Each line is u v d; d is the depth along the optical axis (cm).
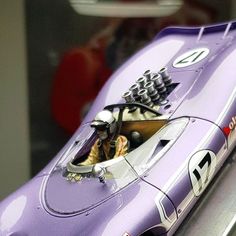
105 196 19
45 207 20
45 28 34
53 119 35
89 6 34
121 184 19
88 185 20
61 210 19
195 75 23
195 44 25
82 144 23
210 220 20
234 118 21
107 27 35
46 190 21
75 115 35
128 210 18
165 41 26
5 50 33
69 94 35
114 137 21
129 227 17
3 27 33
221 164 21
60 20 34
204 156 20
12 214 20
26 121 34
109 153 21
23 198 21
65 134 35
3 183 35
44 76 34
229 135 21
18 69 34
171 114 21
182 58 24
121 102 23
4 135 34
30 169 35
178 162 19
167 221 18
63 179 21
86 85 35
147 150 20
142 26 35
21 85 34
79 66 35
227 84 21
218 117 21
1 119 34
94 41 35
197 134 20
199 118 21
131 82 25
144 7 35
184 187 19
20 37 33
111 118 21
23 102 34
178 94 22
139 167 20
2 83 33
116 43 35
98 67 35
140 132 21
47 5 34
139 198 18
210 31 26
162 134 21
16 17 33
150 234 18
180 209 19
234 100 21
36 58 34
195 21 36
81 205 19
